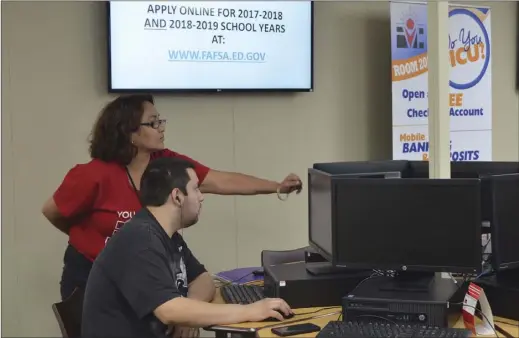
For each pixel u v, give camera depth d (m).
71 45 3.30
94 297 2.02
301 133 3.94
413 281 2.09
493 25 4.61
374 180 2.04
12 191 3.22
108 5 3.30
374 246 2.05
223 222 3.74
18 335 3.28
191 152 3.62
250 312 2.00
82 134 3.35
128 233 2.01
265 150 3.83
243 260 3.81
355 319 1.95
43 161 3.28
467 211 1.95
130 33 3.37
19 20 3.19
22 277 3.27
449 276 2.21
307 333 1.90
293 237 3.96
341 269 2.26
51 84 3.28
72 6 3.29
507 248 1.98
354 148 4.12
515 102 4.75
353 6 4.06
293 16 3.77
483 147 4.30
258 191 2.99
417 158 3.98
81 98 3.34
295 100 3.91
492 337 1.83
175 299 1.94
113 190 2.52
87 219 2.56
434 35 2.34
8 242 3.23
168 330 2.07
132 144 2.52
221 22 3.58
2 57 3.16
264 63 3.72
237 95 3.73
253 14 3.66
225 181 2.94
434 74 2.35
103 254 2.05
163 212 2.07
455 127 4.20
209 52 3.57
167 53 3.47
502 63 4.67
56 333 3.35
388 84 4.20
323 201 2.26
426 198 1.99
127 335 2.00
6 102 3.19
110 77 3.34
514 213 1.99
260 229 3.85
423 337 1.76
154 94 3.50
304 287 2.17
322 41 3.98
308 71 3.84
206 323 1.96
